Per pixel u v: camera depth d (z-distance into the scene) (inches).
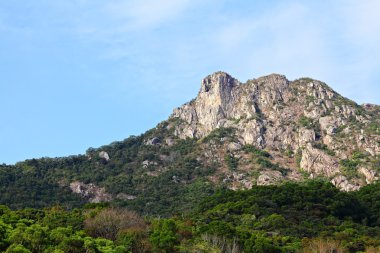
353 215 6565.0
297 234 5634.8
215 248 4564.5
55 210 5546.3
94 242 3959.2
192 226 5374.0
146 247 4306.1
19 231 3794.3
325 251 4884.4
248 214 6274.6
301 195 6855.3
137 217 5216.5
